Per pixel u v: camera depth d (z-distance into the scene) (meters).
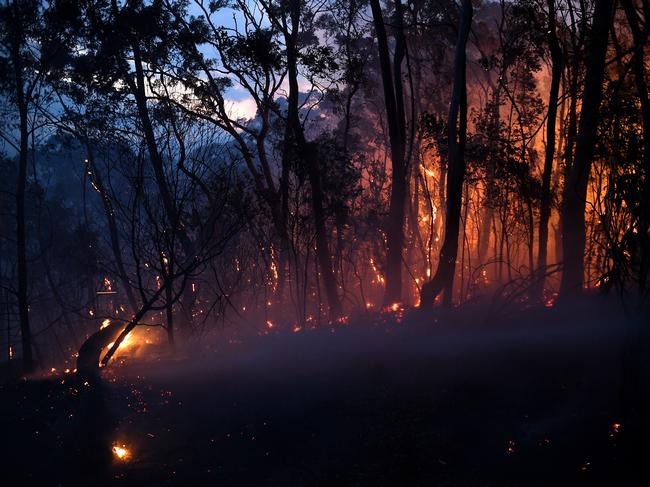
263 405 9.97
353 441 8.50
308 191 19.30
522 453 7.48
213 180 17.89
